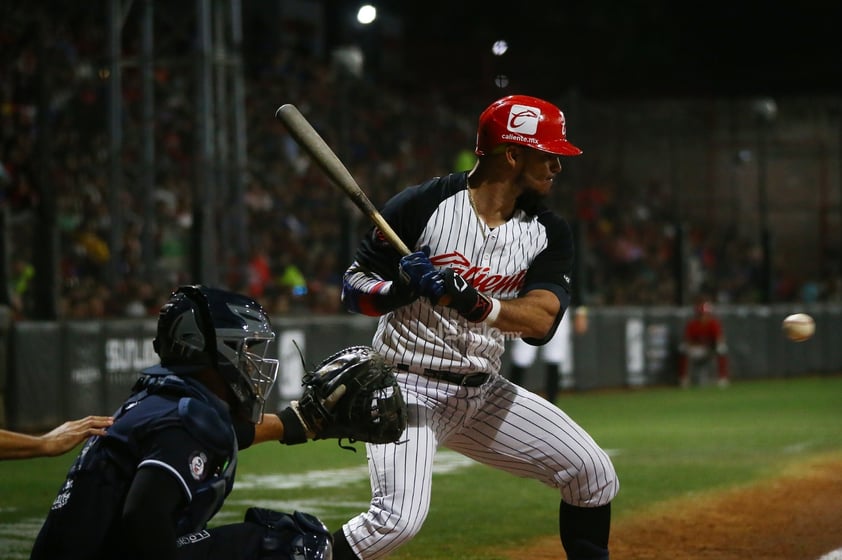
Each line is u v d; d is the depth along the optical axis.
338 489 16.50
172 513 5.93
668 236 51.06
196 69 29.25
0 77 33.62
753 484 16.83
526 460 8.47
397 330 8.12
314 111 43.44
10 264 24.53
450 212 8.04
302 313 32.28
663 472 18.16
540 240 8.20
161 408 6.01
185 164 37.72
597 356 38.09
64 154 33.34
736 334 43.50
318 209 40.19
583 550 8.56
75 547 5.91
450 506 14.99
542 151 7.93
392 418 7.42
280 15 49.72
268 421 7.22
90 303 27.53
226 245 30.44
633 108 54.91
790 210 54.53
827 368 48.19
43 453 6.20
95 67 33.50
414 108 50.03
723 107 54.47
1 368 23.06
